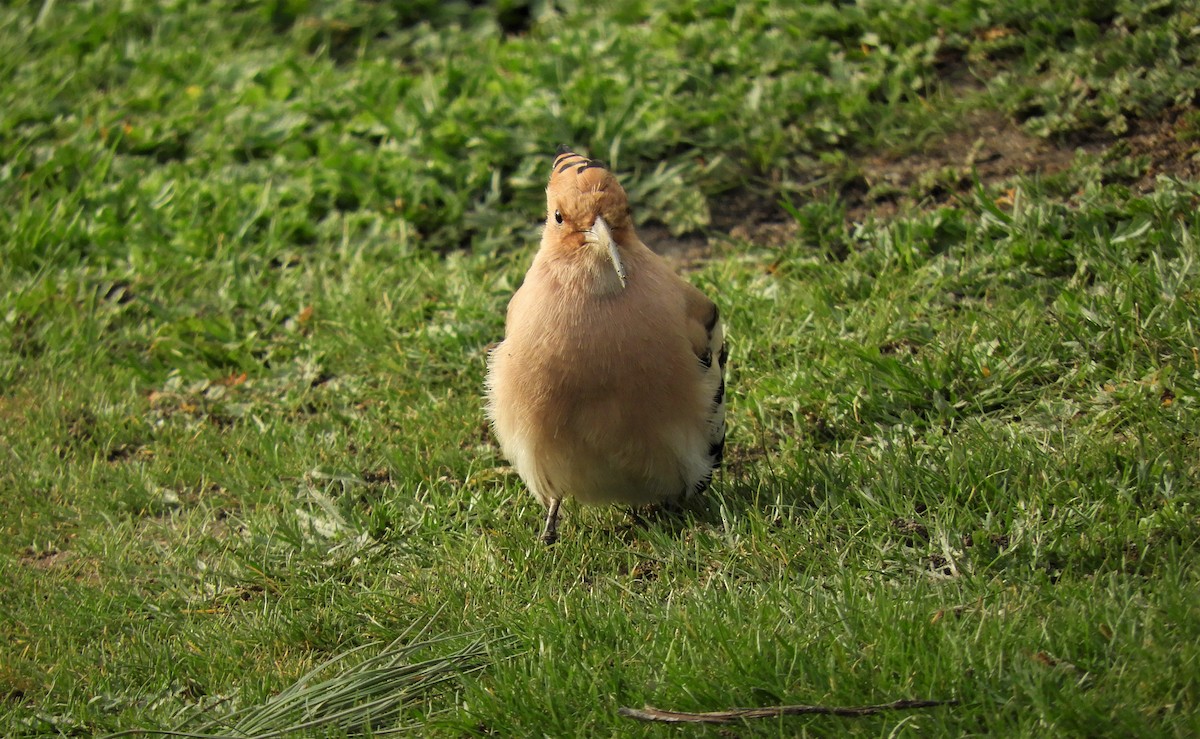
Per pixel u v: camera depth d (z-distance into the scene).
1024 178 12.36
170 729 7.88
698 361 9.41
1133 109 12.94
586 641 8.05
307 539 9.80
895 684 7.28
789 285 12.29
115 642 8.91
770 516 9.33
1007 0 14.55
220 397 11.96
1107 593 7.79
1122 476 8.97
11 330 12.70
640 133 14.30
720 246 13.29
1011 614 7.68
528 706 7.56
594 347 8.97
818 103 14.38
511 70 15.77
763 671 7.49
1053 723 6.80
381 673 8.05
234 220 13.96
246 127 15.30
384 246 13.56
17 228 13.67
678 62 15.19
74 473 10.84
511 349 9.29
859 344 11.16
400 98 15.66
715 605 8.15
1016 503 8.88
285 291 12.98
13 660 8.70
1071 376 10.10
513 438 9.48
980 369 10.38
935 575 8.44
